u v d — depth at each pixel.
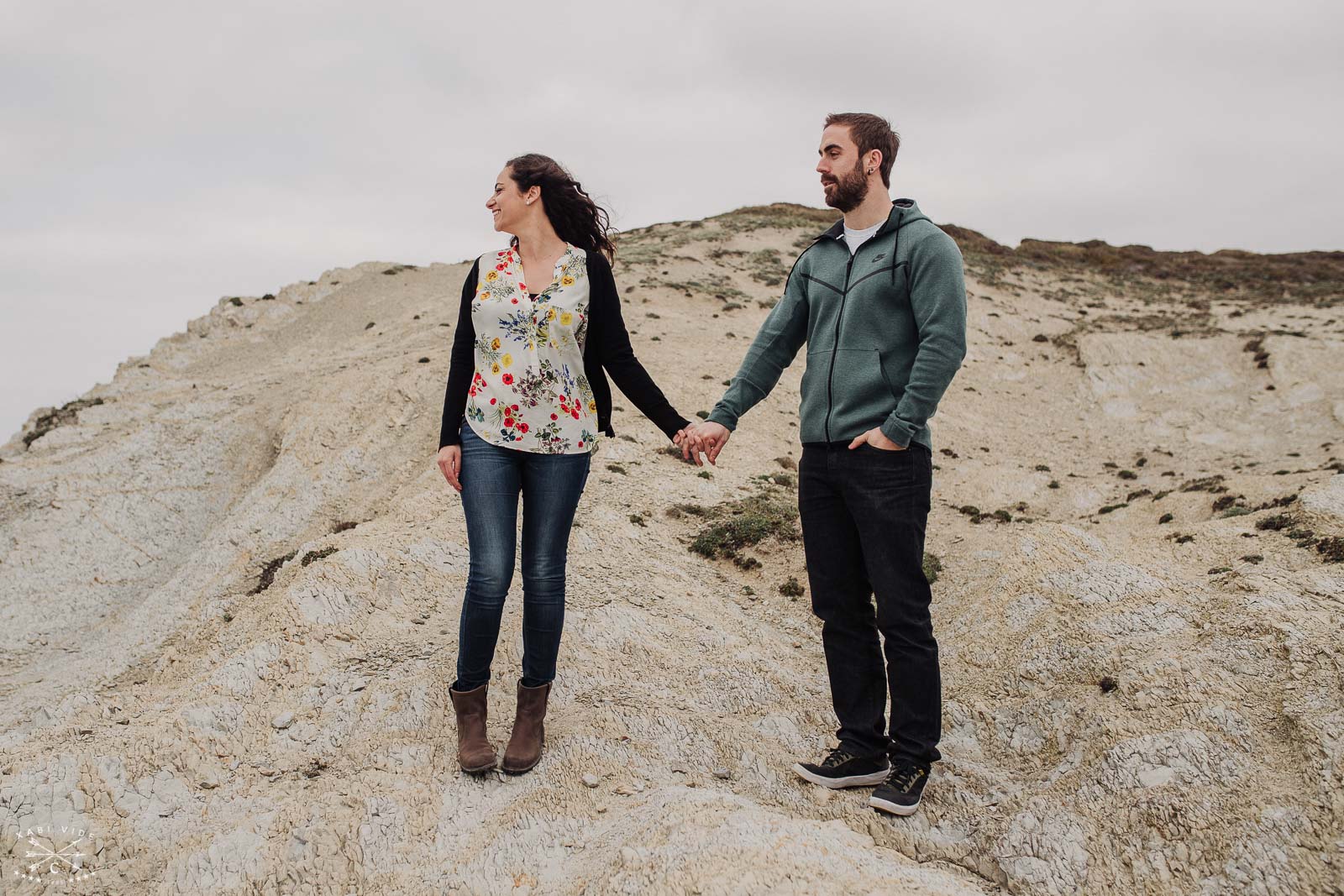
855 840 3.10
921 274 3.50
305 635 4.99
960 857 3.37
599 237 3.79
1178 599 4.82
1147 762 3.51
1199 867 3.06
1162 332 24.62
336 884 3.11
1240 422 19.05
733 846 2.79
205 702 4.29
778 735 4.34
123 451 17.27
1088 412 20.14
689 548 8.41
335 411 16.39
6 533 15.19
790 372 18.83
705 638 5.57
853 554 3.80
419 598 5.63
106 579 14.52
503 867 3.16
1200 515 10.38
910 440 3.48
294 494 14.37
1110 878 3.13
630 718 4.23
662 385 16.61
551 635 3.69
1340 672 3.67
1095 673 4.37
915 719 3.60
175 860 3.19
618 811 3.45
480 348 3.56
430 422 15.98
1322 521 6.79
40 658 12.30
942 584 7.26
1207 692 3.85
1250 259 40.97
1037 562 5.85
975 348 24.02
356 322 27.33
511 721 4.17
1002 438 18.48
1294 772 3.31
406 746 3.88
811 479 3.82
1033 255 39.78
